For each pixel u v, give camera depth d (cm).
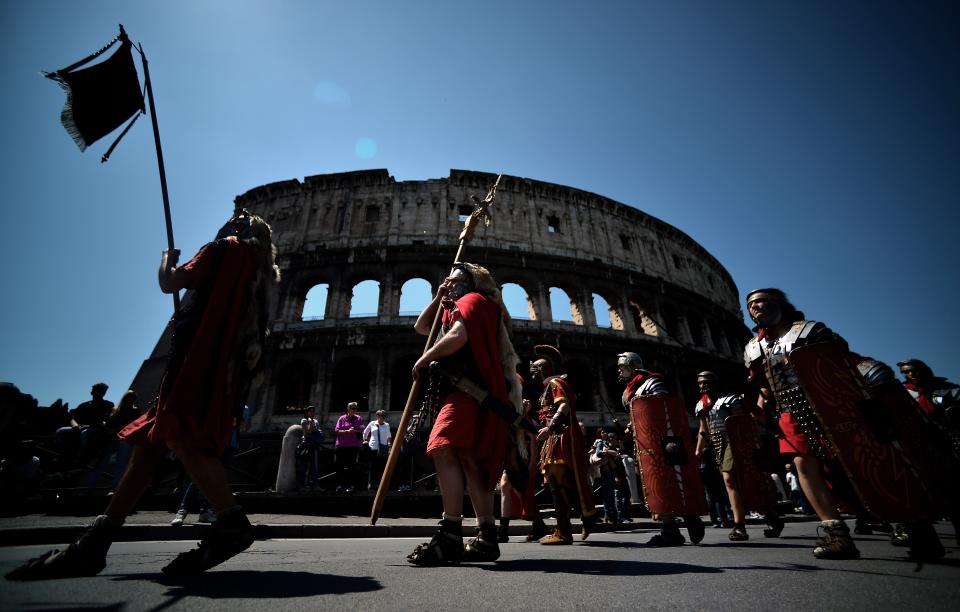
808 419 253
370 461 1177
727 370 2752
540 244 2603
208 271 193
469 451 221
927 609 112
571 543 422
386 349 2055
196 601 122
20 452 728
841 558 233
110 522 171
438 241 2411
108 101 245
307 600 124
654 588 144
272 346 2066
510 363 249
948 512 270
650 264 2950
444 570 189
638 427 426
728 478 469
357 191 2611
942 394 462
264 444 1741
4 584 146
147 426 183
